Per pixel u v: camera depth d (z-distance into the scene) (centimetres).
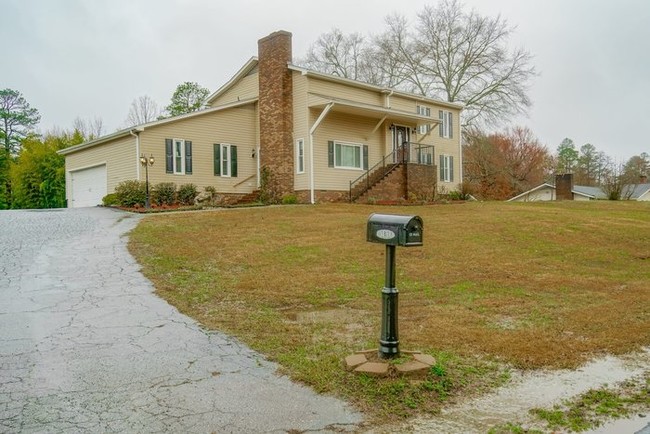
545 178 4722
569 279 827
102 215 1553
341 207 1814
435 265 914
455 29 3600
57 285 711
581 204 2292
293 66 2062
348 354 453
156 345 480
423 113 2641
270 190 2116
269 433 313
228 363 436
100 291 683
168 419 330
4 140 4906
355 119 2236
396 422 329
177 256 931
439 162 2742
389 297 423
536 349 470
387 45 3841
